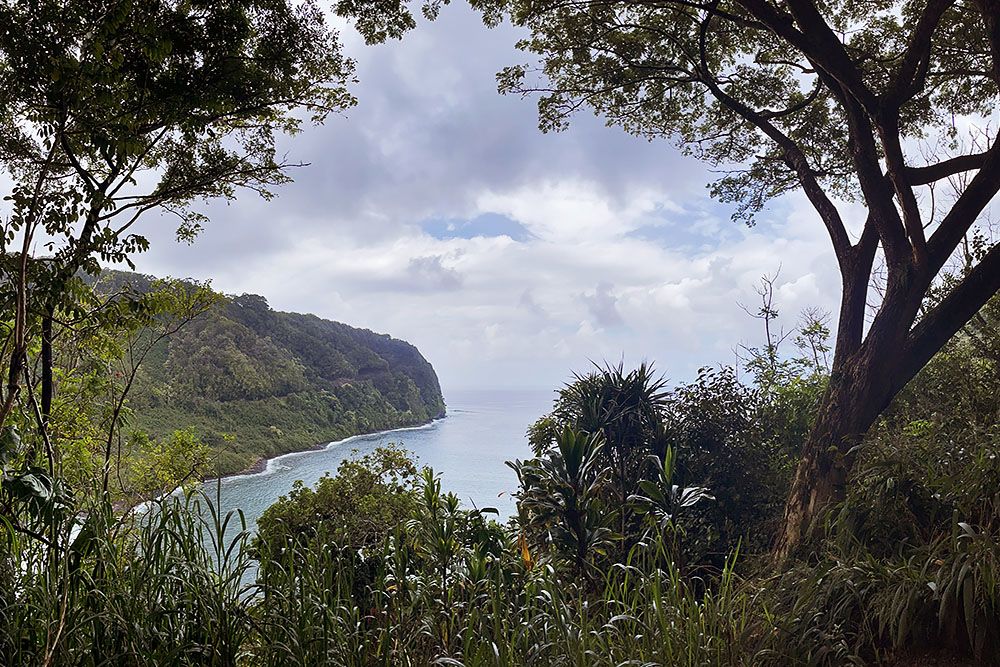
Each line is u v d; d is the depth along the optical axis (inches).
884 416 275.6
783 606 133.5
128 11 138.9
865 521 151.1
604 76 302.0
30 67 136.9
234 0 170.7
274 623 102.0
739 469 281.9
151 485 186.1
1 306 133.7
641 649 113.9
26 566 106.1
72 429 183.8
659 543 142.7
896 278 218.7
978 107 298.8
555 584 145.7
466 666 104.3
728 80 312.0
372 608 124.5
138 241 143.5
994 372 255.8
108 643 95.6
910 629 117.6
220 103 176.4
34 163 163.6
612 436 283.1
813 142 322.0
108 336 182.9
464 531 183.0
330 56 194.5
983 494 132.2
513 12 273.7
